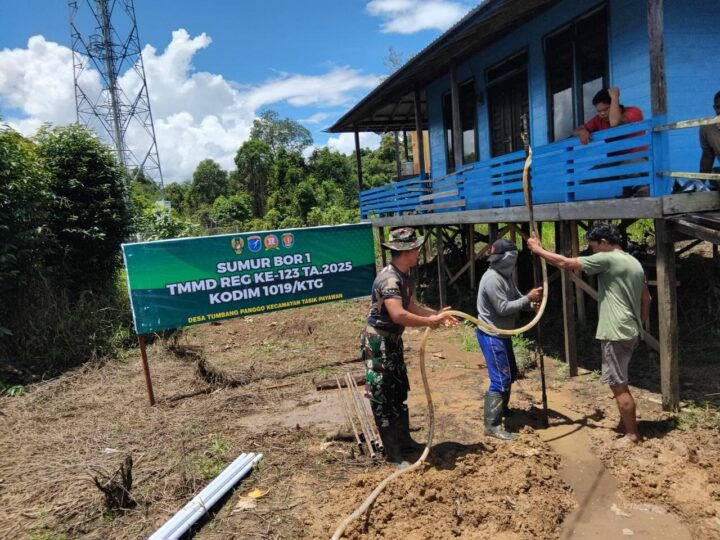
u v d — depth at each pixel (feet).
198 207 189.88
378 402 12.84
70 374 23.54
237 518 11.44
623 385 13.64
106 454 15.12
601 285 13.73
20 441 16.47
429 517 10.85
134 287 19.34
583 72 24.23
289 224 106.01
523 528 10.43
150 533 11.01
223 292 21.27
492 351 14.53
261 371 22.89
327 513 11.41
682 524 10.56
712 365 19.45
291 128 208.74
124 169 33.78
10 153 25.94
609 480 12.40
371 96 36.78
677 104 20.59
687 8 20.39
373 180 143.74
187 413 18.15
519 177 22.77
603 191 20.93
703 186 17.62
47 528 11.37
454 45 27.12
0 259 24.64
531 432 14.90
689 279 26.37
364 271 24.43
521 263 33.63
